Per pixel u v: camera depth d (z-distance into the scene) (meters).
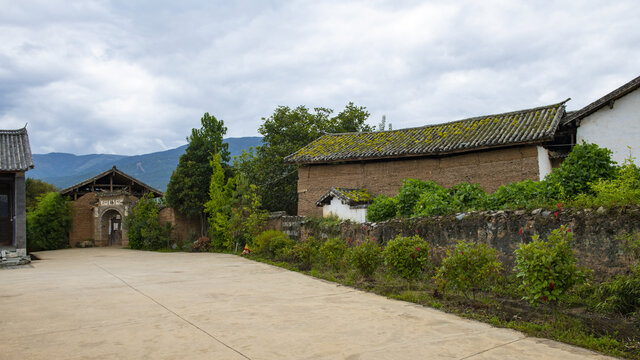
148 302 7.89
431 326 6.18
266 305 7.64
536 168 15.27
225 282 10.48
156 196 30.09
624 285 6.43
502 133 16.19
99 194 27.05
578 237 7.81
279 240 16.30
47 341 5.41
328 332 5.86
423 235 10.91
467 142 16.45
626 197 7.69
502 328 6.08
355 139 21.77
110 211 27.47
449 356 4.87
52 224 25.33
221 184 22.55
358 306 7.56
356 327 6.12
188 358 4.80
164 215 24.58
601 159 10.38
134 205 25.83
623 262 7.12
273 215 19.97
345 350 5.09
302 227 17.72
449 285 8.03
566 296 7.18
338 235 15.08
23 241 17.11
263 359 4.77
